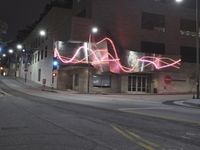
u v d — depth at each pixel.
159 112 20.41
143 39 61.28
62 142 9.27
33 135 10.41
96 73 56.88
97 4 58.31
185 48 65.06
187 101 33.56
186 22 65.38
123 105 26.47
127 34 59.94
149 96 46.94
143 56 56.84
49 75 68.75
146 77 59.84
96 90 57.22
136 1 61.06
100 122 13.94
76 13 66.44
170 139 10.02
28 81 86.19
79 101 30.62
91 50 56.44
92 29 55.25
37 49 84.12
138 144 9.09
